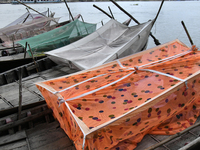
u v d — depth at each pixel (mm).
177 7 34469
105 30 9492
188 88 4168
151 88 4180
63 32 11344
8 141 4238
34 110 4859
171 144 3992
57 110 4062
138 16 23094
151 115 3619
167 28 16281
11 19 24062
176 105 4031
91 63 6973
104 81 4621
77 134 3305
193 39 13406
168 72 4637
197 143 3559
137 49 8531
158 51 5812
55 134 4465
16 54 10594
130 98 4000
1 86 6980
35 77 7676
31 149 4035
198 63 4816
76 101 3938
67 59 7105
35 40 10180
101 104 3912
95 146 3123
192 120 4465
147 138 4105
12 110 4789
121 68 5152
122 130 3330
